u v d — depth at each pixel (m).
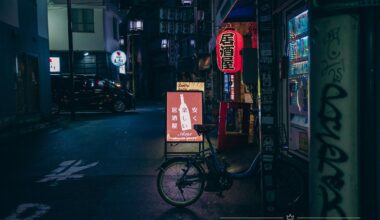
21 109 17.41
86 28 34.88
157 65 53.78
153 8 52.00
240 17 12.86
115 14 38.66
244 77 6.36
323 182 2.61
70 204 6.21
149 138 13.63
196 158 6.07
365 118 2.49
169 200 5.96
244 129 10.60
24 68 18.00
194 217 5.54
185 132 9.24
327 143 2.58
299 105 8.13
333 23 2.49
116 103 25.70
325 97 2.55
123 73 41.91
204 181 5.98
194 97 9.27
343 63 2.49
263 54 4.59
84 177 7.99
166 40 43.19
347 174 2.55
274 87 4.63
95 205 6.14
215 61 23.83
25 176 8.15
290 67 8.70
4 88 15.40
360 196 2.56
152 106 35.03
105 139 13.52
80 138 13.87
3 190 7.09
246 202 6.17
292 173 5.84
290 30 8.64
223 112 10.58
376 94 2.48
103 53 35.62
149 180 7.66
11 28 16.48
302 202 5.70
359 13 2.47
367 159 2.51
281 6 8.67
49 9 33.84
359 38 2.48
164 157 10.07
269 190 4.71
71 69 21.05
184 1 27.64
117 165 9.14
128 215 5.66
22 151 11.28
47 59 21.64
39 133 15.41
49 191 6.98
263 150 4.70
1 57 15.32
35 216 5.64
